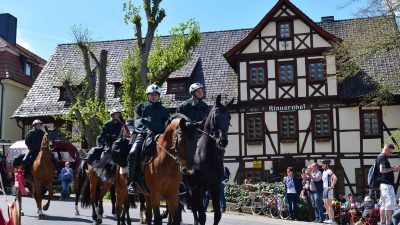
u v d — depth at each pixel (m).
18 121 33.12
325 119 28.06
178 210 7.75
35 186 13.11
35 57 41.09
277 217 18.34
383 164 11.98
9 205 6.62
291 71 28.70
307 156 28.00
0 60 35.72
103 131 10.91
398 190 26.69
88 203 12.04
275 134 28.48
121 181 9.70
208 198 16.77
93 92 26.09
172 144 7.60
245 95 29.11
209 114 9.30
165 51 23.59
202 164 9.25
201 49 34.03
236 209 19.97
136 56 22.91
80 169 13.57
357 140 27.66
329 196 15.97
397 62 28.28
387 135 27.34
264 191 19.66
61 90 33.09
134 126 8.71
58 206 17.11
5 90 35.06
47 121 32.56
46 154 13.16
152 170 7.85
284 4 28.95
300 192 18.34
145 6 23.20
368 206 16.80
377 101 24.78
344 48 23.08
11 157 24.78
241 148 28.84
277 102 28.66
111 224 11.88
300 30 28.73
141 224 11.57
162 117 8.77
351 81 28.56
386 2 21.19
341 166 27.62
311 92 28.33
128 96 22.33
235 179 28.64
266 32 29.19
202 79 31.66
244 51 29.41
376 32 22.12
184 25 23.50
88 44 26.59
